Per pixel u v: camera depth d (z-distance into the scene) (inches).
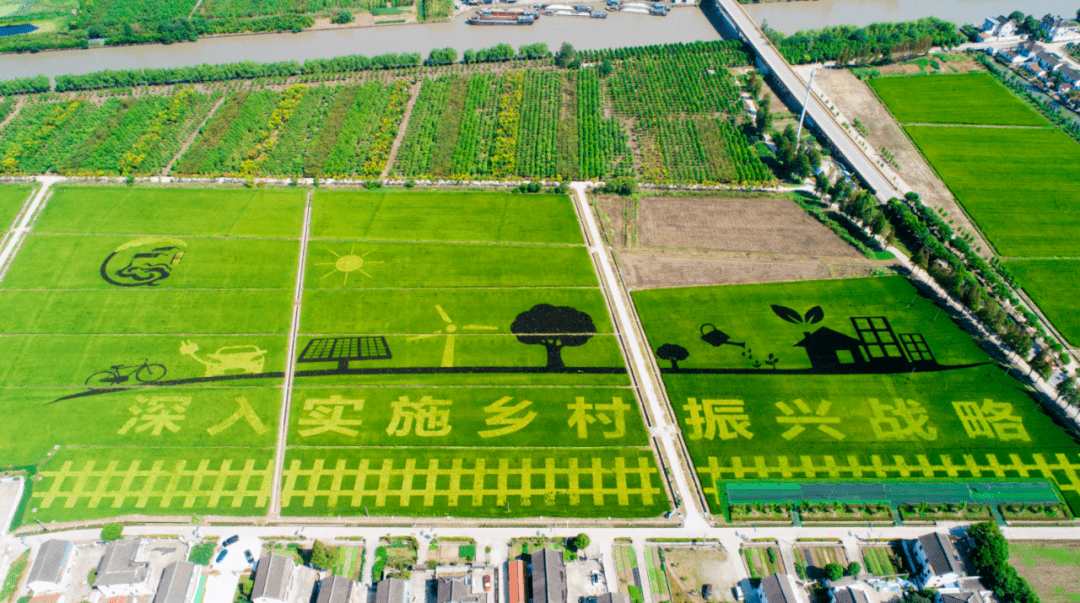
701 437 5157.5
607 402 5418.3
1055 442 5064.0
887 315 6048.2
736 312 6117.1
